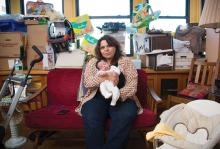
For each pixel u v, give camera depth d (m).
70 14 3.55
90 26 2.83
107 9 3.56
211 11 1.84
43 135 2.25
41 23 2.79
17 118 2.29
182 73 2.86
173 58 2.82
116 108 1.97
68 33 2.79
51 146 2.31
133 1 3.51
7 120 1.99
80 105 2.11
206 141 1.37
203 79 2.62
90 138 1.84
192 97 2.45
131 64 2.18
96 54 2.24
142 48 2.92
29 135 2.33
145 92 2.38
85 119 1.88
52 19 2.81
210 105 1.52
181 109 1.61
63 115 1.98
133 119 1.91
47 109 2.15
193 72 2.78
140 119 1.93
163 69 2.81
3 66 2.86
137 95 2.37
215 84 2.26
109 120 1.96
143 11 2.93
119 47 2.24
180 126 1.55
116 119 1.88
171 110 1.61
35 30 2.81
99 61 2.19
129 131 1.89
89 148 1.85
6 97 2.17
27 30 2.83
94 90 2.09
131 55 3.23
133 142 2.37
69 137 2.40
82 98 2.17
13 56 2.83
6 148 2.21
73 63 2.64
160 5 3.56
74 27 2.81
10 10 3.51
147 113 1.97
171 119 1.55
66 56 2.72
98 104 2.00
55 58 2.83
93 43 2.72
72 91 2.42
